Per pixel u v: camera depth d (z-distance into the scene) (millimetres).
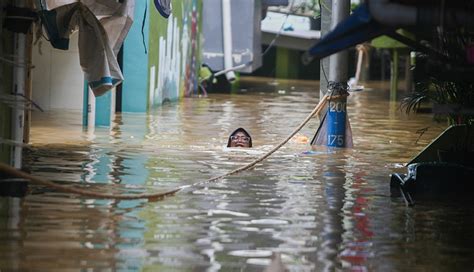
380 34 10297
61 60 23641
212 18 38938
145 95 25891
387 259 9508
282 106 30328
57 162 15227
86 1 16516
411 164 14219
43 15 15281
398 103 32594
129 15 17219
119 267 8844
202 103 30703
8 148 13023
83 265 8867
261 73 51281
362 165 16312
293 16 45188
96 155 16312
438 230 10930
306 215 11539
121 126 21703
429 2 9883
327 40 10133
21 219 10672
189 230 10461
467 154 15227
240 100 32781
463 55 11391
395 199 12859
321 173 15188
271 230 10617
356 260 9422
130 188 12984
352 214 11703
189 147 18125
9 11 12625
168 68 30016
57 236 9930
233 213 11492
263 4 38938
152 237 10055
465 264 9391
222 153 17391
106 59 15812
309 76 51156
